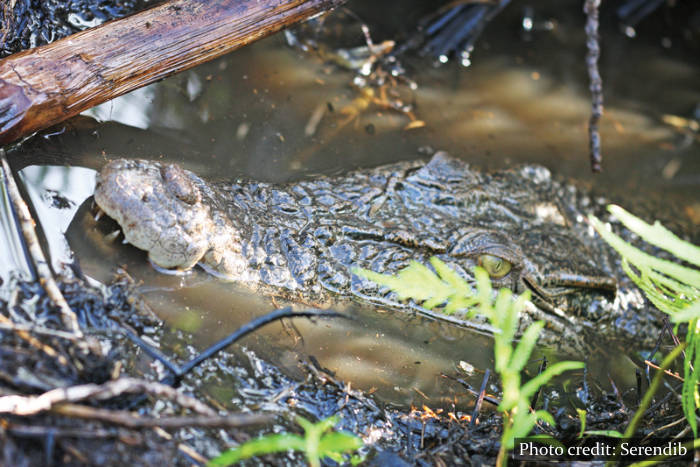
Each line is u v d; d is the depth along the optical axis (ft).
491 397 9.76
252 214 10.64
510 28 22.11
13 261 8.87
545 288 12.00
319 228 10.91
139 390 7.13
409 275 7.79
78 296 8.76
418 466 8.58
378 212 11.80
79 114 11.98
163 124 12.85
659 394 11.23
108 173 9.30
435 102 17.60
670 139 19.54
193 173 10.53
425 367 10.50
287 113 14.74
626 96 21.11
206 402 8.31
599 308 12.71
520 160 16.38
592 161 13.75
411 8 20.30
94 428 7.04
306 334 10.10
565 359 11.82
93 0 14.34
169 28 11.61
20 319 8.15
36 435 6.71
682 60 23.52
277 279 10.14
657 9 23.90
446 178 12.92
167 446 7.43
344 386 9.53
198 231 9.42
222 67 15.29
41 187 10.16
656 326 13.15
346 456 8.52
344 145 14.28
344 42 17.69
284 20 12.90
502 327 7.16
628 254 7.19
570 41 22.54
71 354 7.74
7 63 10.28
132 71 11.21
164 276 9.55
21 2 13.08
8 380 7.13
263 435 8.30
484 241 11.59
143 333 8.87
